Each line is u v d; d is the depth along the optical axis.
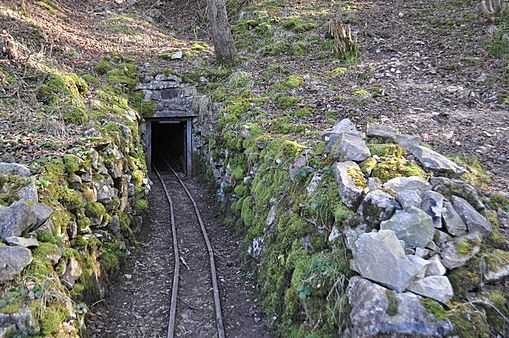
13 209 4.83
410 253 4.39
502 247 4.62
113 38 17.31
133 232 9.02
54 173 6.29
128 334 6.05
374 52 14.23
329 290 4.66
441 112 9.04
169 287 7.39
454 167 5.90
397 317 3.84
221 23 15.30
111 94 12.48
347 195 5.04
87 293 6.08
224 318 6.46
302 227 5.70
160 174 15.47
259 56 15.98
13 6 15.23
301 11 18.95
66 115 9.07
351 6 18.84
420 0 18.16
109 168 8.00
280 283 5.94
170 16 22.92
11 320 4.05
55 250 5.07
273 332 5.80
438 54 13.15
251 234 7.84
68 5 19.55
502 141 7.63
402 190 4.90
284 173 7.10
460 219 4.69
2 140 7.41
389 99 10.02
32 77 10.40
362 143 6.06
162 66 15.37
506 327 4.01
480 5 15.45
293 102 10.68
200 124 14.31
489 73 11.16
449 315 3.88
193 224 10.31
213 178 12.16
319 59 14.57
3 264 4.36
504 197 5.45
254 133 9.27
